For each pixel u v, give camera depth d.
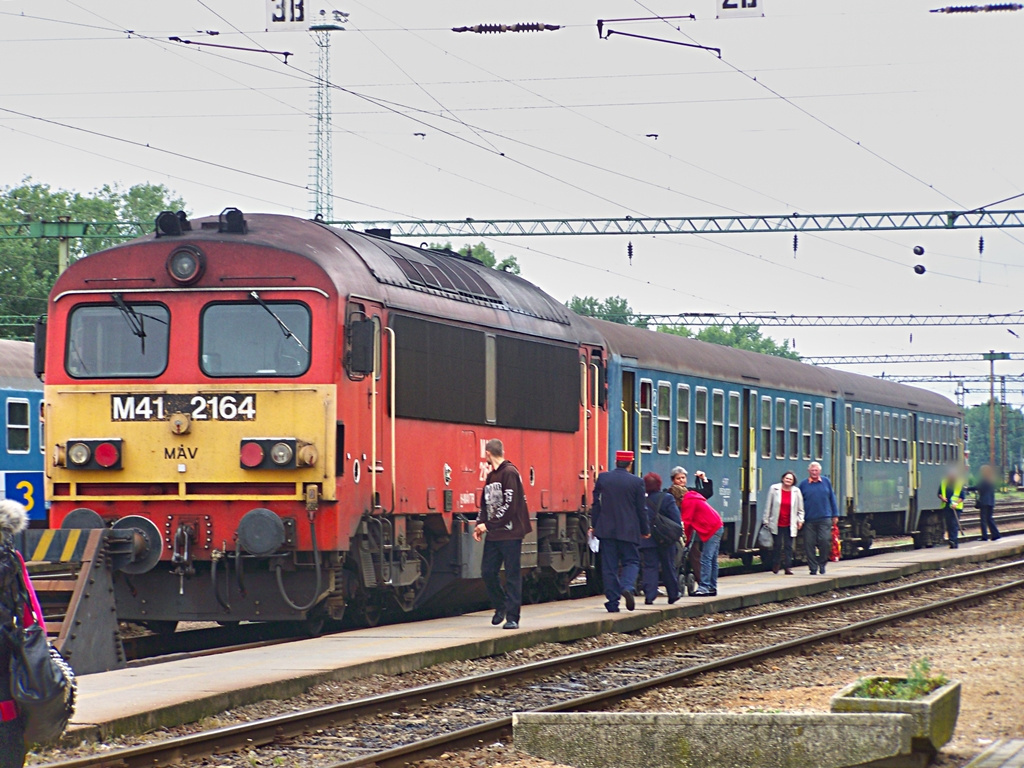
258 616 20.23
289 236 20.81
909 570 38.34
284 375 20.12
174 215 20.83
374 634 20.62
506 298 26.17
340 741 13.95
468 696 16.72
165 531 20.19
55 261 89.00
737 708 16.08
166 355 20.47
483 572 21.72
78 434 20.58
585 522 28.91
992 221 54.16
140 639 20.69
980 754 12.77
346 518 20.19
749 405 39.12
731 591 29.67
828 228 55.94
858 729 12.36
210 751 12.92
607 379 30.50
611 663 20.05
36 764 11.96
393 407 21.45
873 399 48.59
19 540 18.30
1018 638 23.14
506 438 25.48
